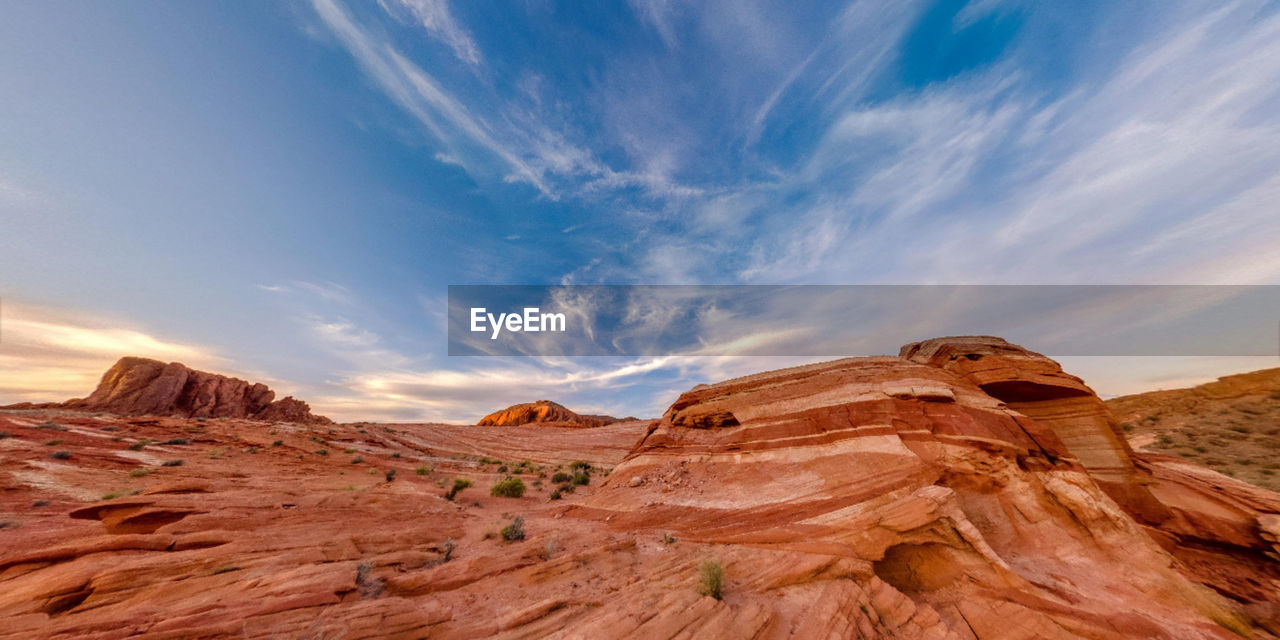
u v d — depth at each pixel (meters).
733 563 8.45
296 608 6.11
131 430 31.58
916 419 13.51
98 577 6.51
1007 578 8.30
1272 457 22.25
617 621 6.04
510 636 6.04
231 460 25.50
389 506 14.02
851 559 8.39
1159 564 9.04
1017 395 15.73
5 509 13.38
